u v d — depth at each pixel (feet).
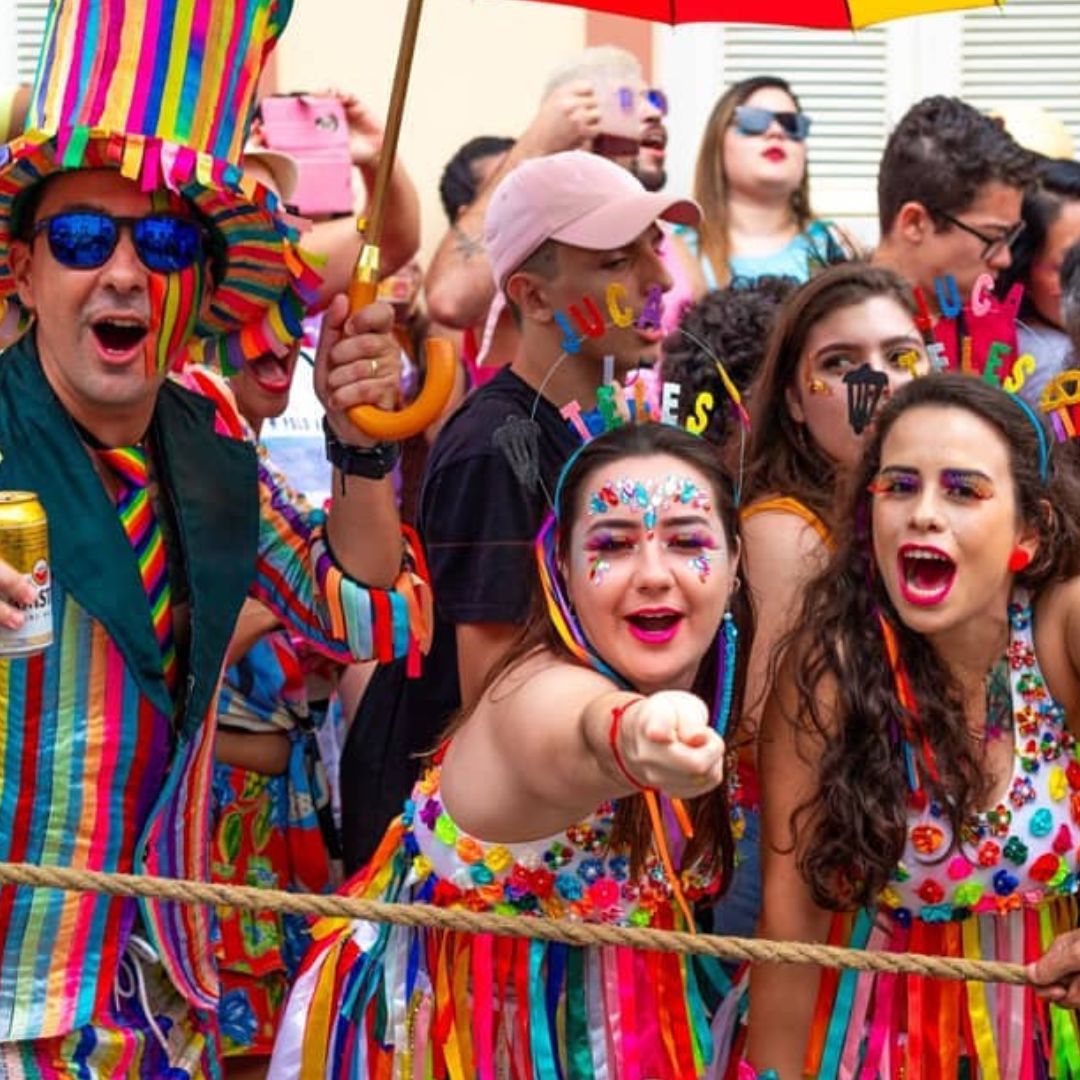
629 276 18.81
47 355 15.12
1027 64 31.12
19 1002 14.79
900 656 15.28
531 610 15.34
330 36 29.43
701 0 18.89
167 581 15.33
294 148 21.61
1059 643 15.34
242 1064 19.45
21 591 14.07
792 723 15.38
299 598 16.24
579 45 29.71
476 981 15.28
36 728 14.73
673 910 15.44
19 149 14.69
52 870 13.67
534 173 18.94
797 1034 15.62
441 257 24.47
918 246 22.58
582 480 15.01
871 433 15.60
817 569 16.21
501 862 15.08
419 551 16.61
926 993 15.51
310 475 22.00
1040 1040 15.70
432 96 29.58
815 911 15.57
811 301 17.79
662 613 14.84
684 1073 15.37
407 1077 15.56
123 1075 15.16
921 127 22.53
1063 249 23.66
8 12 30.09
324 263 15.76
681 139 30.40
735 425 18.24
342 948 16.07
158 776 15.11
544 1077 15.16
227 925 19.12
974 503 15.05
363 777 19.02
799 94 30.89
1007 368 17.84
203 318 16.25
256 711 19.42
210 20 14.99
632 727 12.72
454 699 18.78
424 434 23.66
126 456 15.19
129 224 14.92
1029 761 15.29
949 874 15.21
